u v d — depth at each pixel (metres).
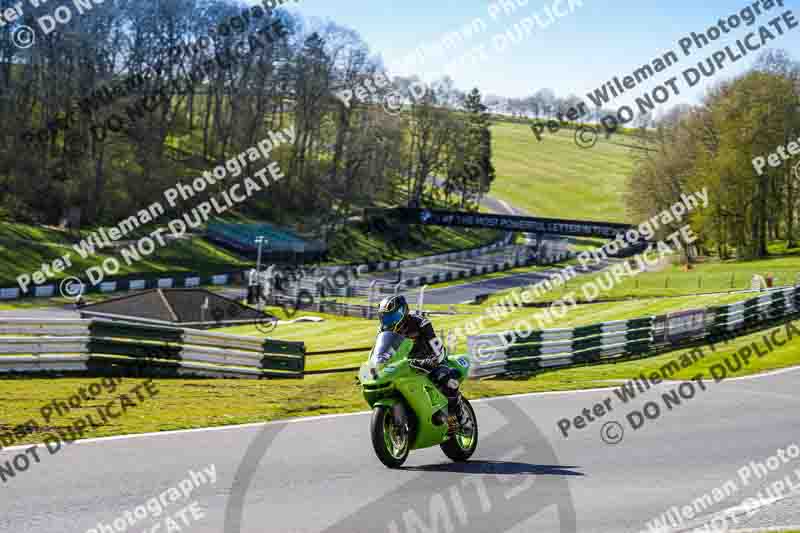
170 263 63.75
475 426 9.06
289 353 17.91
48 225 64.75
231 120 82.38
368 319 49.28
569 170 136.50
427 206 99.75
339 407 12.51
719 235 68.00
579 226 69.81
